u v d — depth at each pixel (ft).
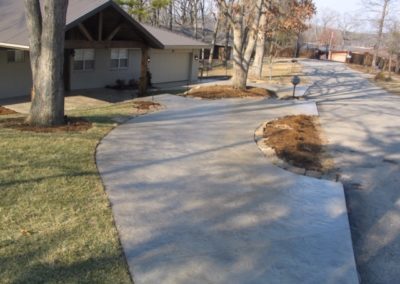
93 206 15.61
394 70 135.03
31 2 24.07
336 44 231.91
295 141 27.53
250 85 61.57
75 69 56.59
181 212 15.98
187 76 77.36
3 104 45.11
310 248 14.05
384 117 40.70
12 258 11.78
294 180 20.54
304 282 12.09
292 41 124.98
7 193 15.89
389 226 17.29
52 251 12.32
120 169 19.95
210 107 39.34
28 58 50.31
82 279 11.16
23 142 22.27
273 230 15.14
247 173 21.06
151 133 27.40
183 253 13.07
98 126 27.84
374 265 14.17
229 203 17.24
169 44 66.18
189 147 24.79
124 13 45.47
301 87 64.59
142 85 52.11
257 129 30.71
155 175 19.63
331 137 30.86
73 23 40.88
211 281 11.74
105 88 60.34
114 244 13.09
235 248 13.66
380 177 22.95
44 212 14.69
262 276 12.19
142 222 14.82
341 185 20.36
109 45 46.19
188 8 156.87
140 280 11.48
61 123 26.81
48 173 18.25
